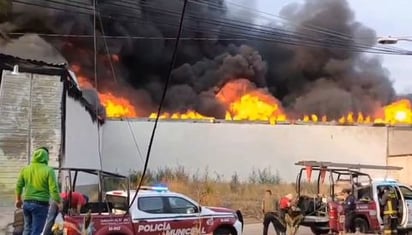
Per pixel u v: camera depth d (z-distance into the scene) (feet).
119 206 37.17
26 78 51.08
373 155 106.83
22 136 49.90
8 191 48.34
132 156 100.94
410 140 106.63
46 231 25.35
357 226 50.57
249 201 79.61
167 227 37.93
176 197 39.22
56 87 51.60
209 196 73.41
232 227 41.19
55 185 25.38
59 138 50.72
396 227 50.88
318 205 51.96
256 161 106.63
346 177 68.18
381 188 52.11
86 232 31.48
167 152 103.71
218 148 106.01
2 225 44.50
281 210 45.73
